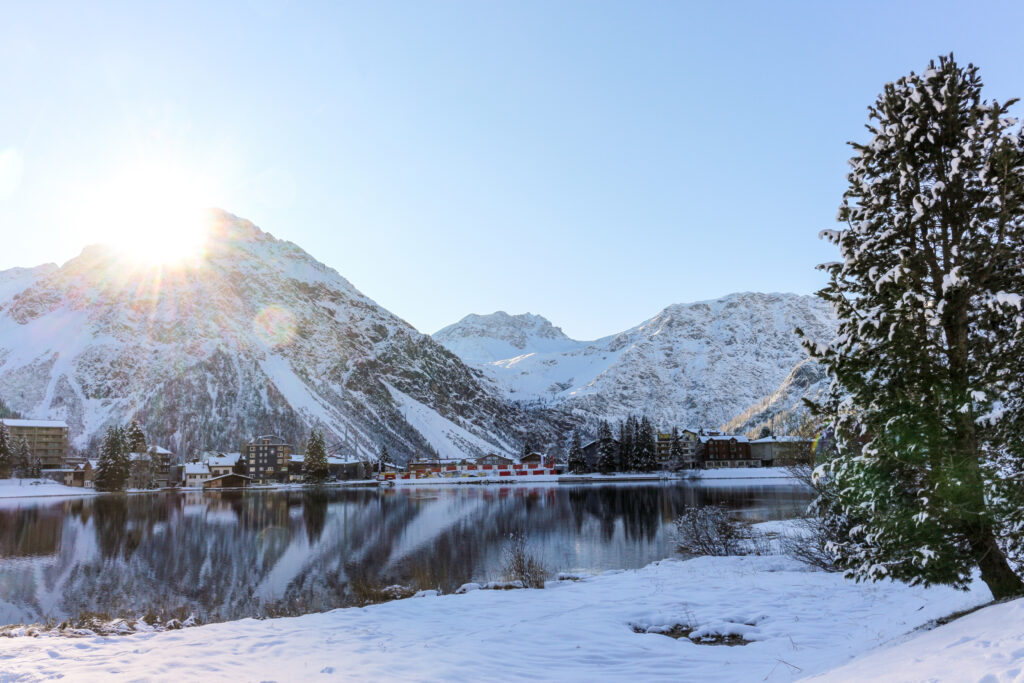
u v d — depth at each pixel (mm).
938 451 11094
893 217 13031
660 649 13844
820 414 12648
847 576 12539
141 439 161500
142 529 64875
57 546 52531
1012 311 10812
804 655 12438
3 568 42156
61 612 29281
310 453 175875
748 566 26266
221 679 11281
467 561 40594
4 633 18406
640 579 24453
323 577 37312
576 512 74000
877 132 13352
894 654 8820
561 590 22625
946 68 12664
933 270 12500
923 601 15992
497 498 108250
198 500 114750
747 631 15281
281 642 14898
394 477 190500
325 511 85562
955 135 12391
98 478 136875
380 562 41938
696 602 18812
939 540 11273
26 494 127375
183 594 33344
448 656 13289
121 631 19859
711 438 190500
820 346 12297
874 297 12664
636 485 138375
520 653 13609
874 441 11641
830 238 13867
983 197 12094
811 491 26391
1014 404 11344
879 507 11766
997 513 10883
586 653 13555
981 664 6332
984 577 11945
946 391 11016
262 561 43875
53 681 11148
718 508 35344
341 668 12258
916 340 11039
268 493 139750
